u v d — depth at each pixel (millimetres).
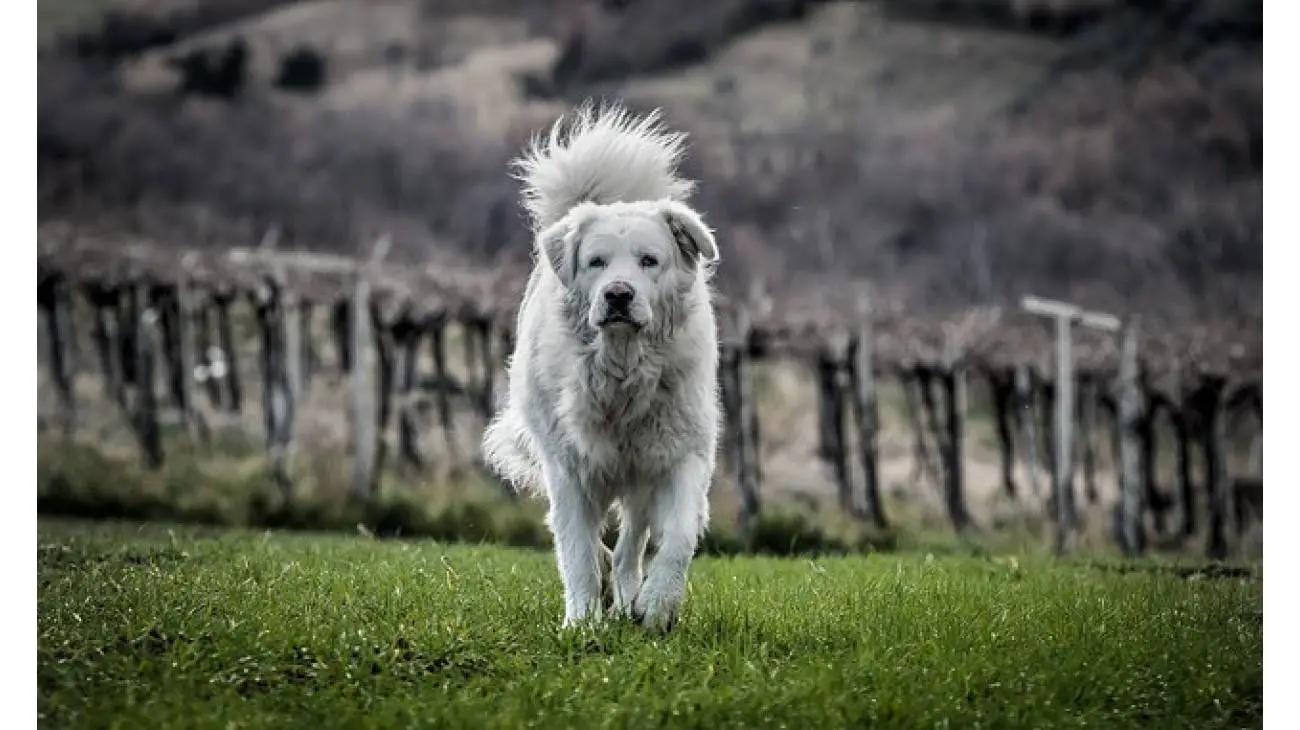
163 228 40312
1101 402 26000
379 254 24188
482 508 20406
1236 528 24906
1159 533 24281
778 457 28531
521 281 24578
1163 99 50375
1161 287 41781
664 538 7852
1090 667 7148
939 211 46406
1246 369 23781
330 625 7602
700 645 7473
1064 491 21891
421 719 6016
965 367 24141
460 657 7145
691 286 7980
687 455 8016
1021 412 28531
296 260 23891
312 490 22438
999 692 6684
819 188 47000
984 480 28594
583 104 9453
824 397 24234
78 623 7703
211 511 20453
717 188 46938
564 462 8109
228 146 48594
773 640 7684
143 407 25078
